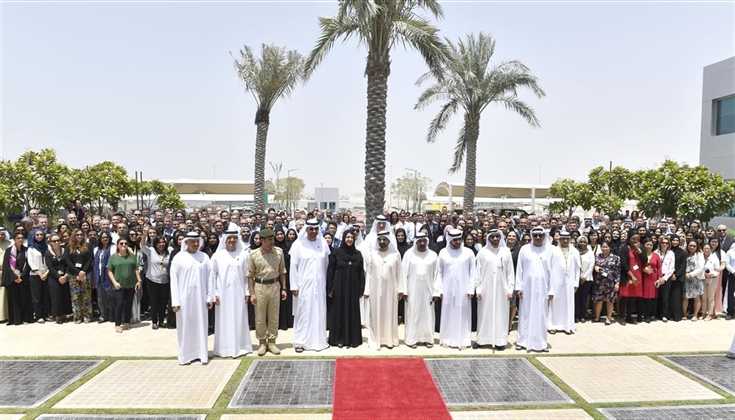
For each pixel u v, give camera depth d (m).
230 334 6.90
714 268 9.42
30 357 6.80
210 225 11.58
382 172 13.36
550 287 8.38
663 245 9.19
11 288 8.55
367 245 7.65
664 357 7.05
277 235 8.77
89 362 6.62
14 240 8.77
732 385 6.02
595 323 9.11
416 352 7.28
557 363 6.78
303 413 5.13
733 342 7.02
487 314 7.48
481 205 51.38
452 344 7.54
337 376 6.18
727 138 24.19
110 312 8.87
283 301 8.62
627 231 9.90
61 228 9.40
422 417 5.07
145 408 5.21
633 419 5.09
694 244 9.34
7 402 5.33
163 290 8.33
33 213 10.98
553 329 8.44
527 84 20.06
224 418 5.00
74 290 8.63
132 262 8.24
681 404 5.46
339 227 12.22
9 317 8.66
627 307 9.08
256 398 5.49
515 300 8.80
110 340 7.65
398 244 8.91
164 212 14.34
